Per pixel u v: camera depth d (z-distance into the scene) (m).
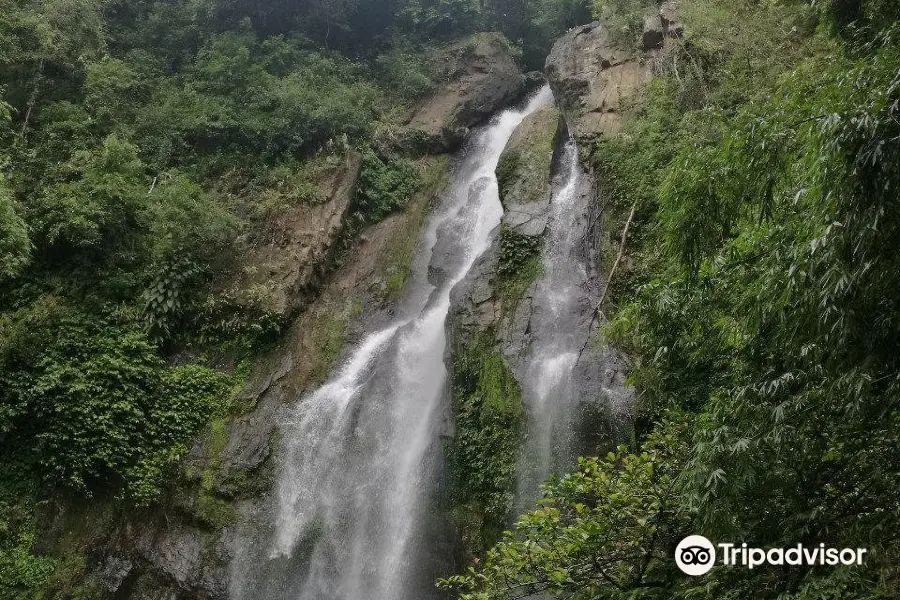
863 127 4.63
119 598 12.70
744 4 15.48
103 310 14.97
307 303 16.81
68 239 15.18
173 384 14.77
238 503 13.64
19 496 13.28
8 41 17.61
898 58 5.04
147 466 13.77
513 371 12.29
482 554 11.12
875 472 5.42
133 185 16.45
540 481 11.02
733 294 6.39
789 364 5.44
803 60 12.62
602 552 6.43
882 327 4.78
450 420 12.70
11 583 12.59
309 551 12.98
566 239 14.16
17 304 14.61
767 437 5.19
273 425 14.66
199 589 12.71
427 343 15.19
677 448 6.83
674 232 6.34
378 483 13.16
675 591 6.07
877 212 4.54
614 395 11.11
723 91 13.66
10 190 14.94
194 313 15.86
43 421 13.59
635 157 13.98
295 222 17.52
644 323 7.21
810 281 4.96
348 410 14.38
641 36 17.20
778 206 5.96
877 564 5.33
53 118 17.58
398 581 11.88
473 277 14.27
